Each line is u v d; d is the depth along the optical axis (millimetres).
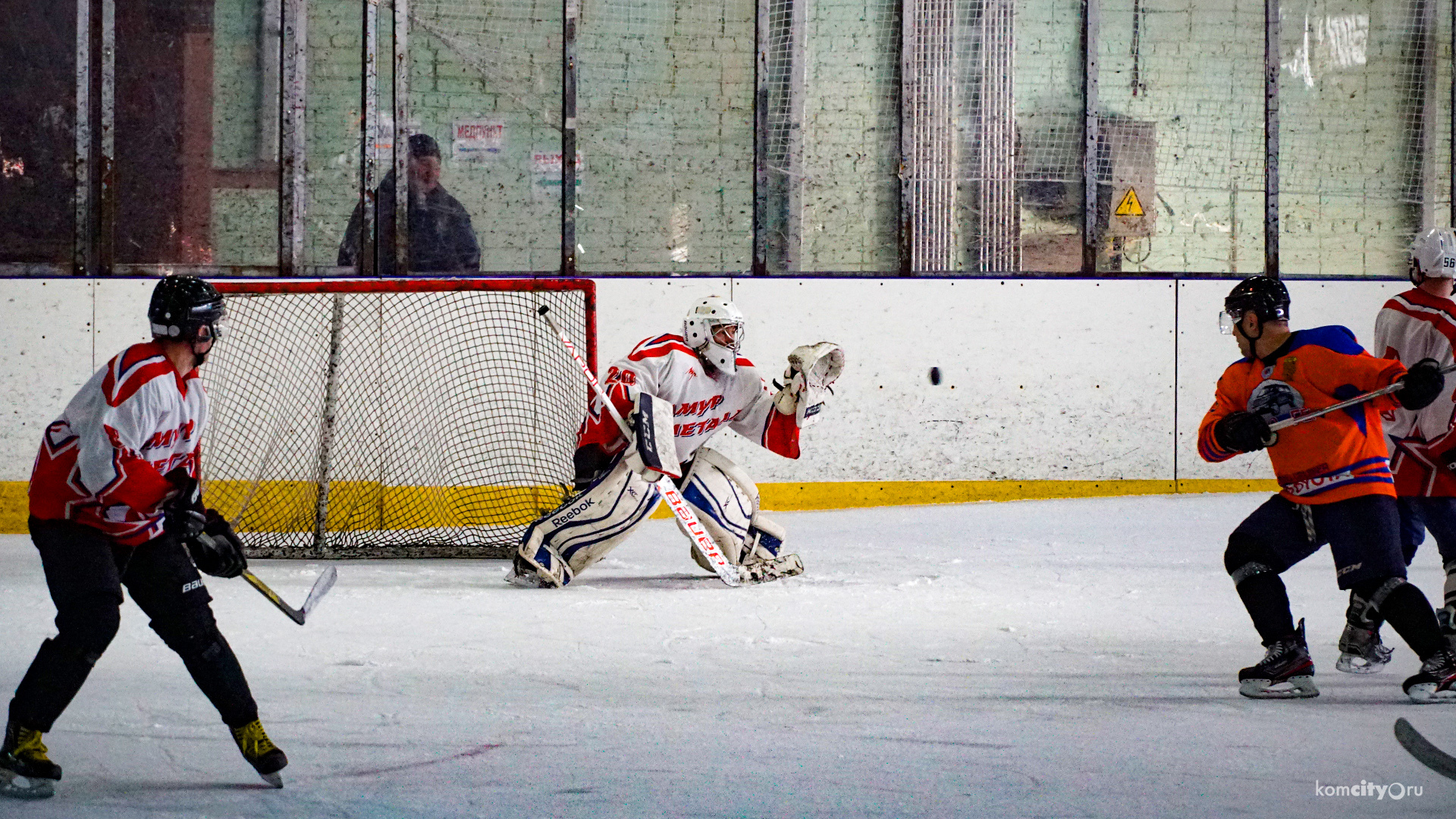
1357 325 23375
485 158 22266
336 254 22109
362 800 7016
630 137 22469
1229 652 10844
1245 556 9336
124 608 12773
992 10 22812
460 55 22156
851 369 22281
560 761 7734
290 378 20438
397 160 22047
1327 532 9141
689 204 22625
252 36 21766
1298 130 23594
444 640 11477
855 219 22875
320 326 20484
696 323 14680
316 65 21922
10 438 20625
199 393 7672
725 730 8469
